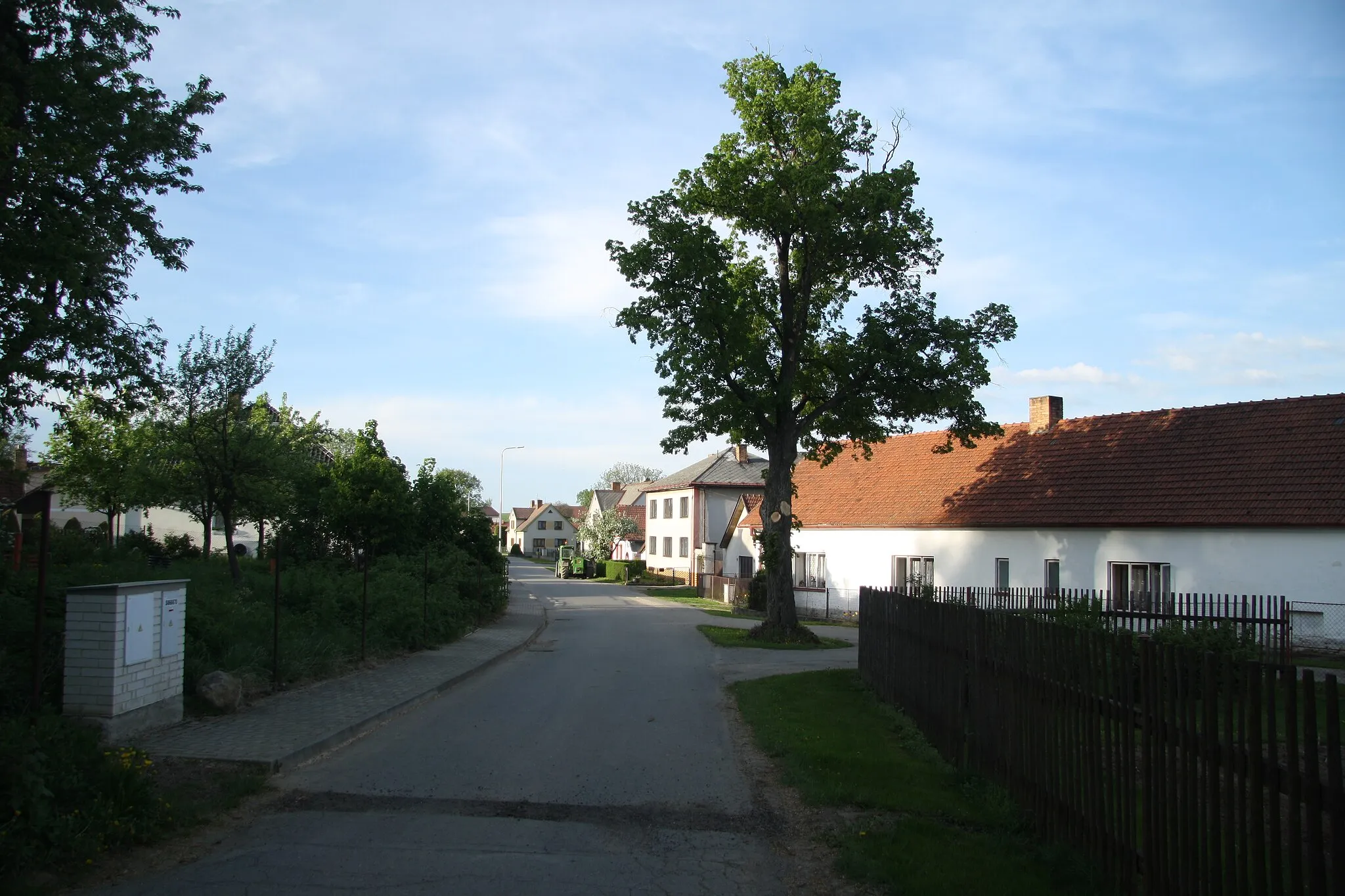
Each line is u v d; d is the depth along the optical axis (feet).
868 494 113.50
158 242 45.52
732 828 21.72
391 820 21.63
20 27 41.39
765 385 76.18
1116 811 16.44
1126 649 16.24
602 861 19.21
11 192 37.86
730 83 74.38
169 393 57.52
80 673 25.53
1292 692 11.71
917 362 70.33
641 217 71.51
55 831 17.52
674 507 216.13
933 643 30.89
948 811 22.41
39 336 39.99
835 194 71.41
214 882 17.21
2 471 86.48
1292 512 72.69
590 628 87.35
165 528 143.54
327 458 95.45
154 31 45.68
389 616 55.16
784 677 48.91
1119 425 93.86
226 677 32.22
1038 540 89.97
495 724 34.40
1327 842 11.91
